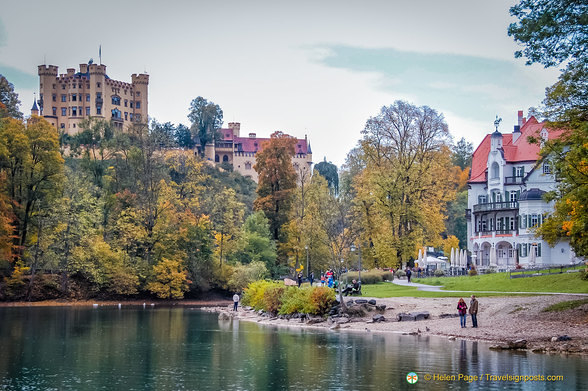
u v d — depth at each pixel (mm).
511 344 37719
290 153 117125
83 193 96688
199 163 108750
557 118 43781
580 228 42062
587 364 32406
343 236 65688
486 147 114188
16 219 88188
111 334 50469
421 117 94500
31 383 30922
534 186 99062
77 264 91438
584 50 40656
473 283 69500
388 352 37719
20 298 87250
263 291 72000
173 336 49031
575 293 54781
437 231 94500
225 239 103312
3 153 81062
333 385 29734
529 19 40531
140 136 104375
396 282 81812
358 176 103000
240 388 29562
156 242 98062
